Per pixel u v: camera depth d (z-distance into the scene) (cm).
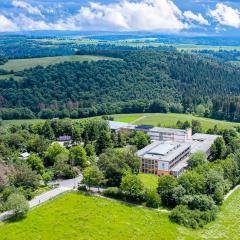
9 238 17362
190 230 19500
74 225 18812
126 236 18450
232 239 18888
